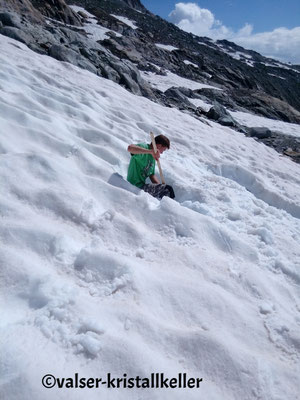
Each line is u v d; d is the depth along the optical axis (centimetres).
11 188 286
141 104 951
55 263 224
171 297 219
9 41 1012
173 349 179
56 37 1399
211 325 207
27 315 178
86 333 172
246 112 2083
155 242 279
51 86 700
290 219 448
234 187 501
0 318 171
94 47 1493
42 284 193
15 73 673
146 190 389
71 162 385
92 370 157
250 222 376
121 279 216
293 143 1327
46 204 280
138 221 312
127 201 332
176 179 454
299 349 207
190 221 314
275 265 301
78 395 142
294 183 654
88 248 239
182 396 155
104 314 190
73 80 869
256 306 238
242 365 176
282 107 2533
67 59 1083
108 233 272
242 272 269
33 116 467
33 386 139
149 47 3284
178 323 204
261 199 519
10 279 197
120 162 451
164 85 2077
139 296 211
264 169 673
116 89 1005
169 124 814
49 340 166
